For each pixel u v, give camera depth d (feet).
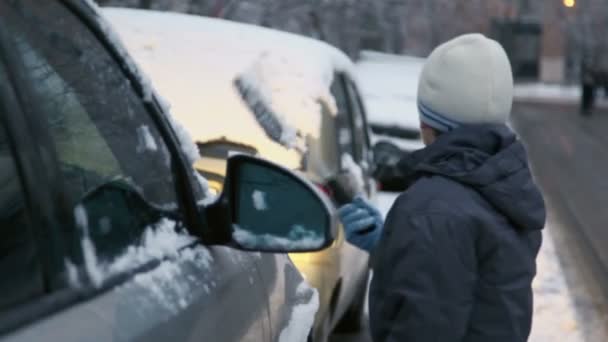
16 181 5.70
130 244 6.73
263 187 7.85
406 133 40.78
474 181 8.04
